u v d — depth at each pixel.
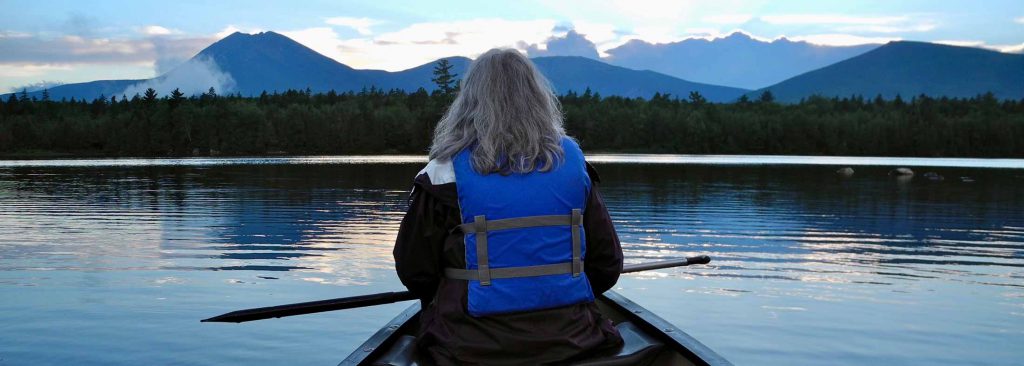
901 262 8.61
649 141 107.00
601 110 116.19
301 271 7.74
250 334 5.41
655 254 9.02
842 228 11.86
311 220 12.46
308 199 17.02
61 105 117.75
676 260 4.39
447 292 2.42
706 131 106.88
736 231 11.32
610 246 2.48
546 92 2.45
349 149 94.81
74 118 95.44
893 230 11.68
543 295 2.35
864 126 108.06
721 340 5.36
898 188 23.03
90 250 9.11
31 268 7.90
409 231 2.40
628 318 3.28
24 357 4.88
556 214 2.35
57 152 87.94
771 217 13.45
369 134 95.31
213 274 7.57
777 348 5.18
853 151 106.56
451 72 110.62
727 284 7.25
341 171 33.88
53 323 5.67
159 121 86.56
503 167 2.33
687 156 83.81
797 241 10.26
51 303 6.29
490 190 2.31
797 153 107.38
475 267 2.34
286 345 5.18
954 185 25.08
